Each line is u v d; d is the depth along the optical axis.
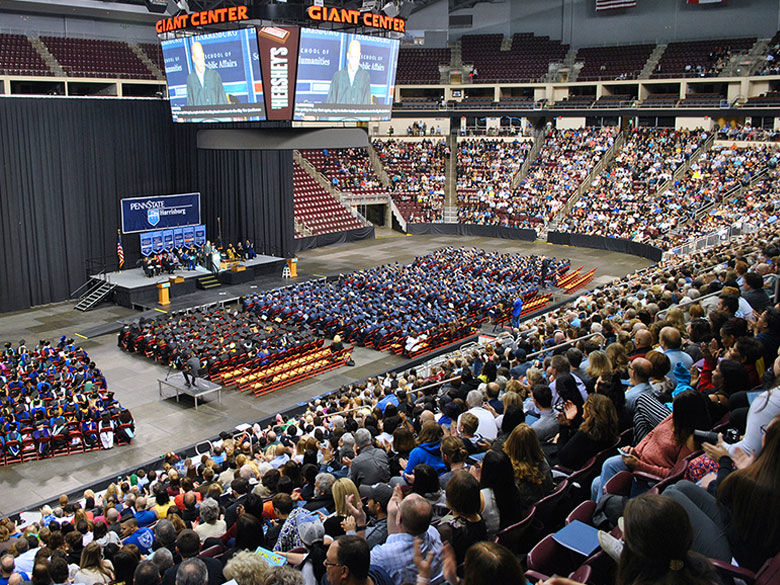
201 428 25.88
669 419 7.09
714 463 6.33
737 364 8.04
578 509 6.46
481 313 38.44
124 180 44.91
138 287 40.78
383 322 35.50
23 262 40.69
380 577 5.45
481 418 9.89
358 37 35.34
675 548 3.78
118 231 42.97
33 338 35.50
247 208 49.47
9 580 9.39
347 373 31.55
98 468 22.98
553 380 10.79
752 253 21.97
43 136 40.62
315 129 40.00
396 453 11.62
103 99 43.25
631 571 3.96
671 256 45.69
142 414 27.08
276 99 33.78
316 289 40.97
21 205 40.19
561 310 26.00
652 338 10.89
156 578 6.64
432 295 39.47
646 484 6.85
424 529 5.72
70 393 25.61
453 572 5.45
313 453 12.38
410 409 16.09
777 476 4.56
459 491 6.00
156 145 46.31
